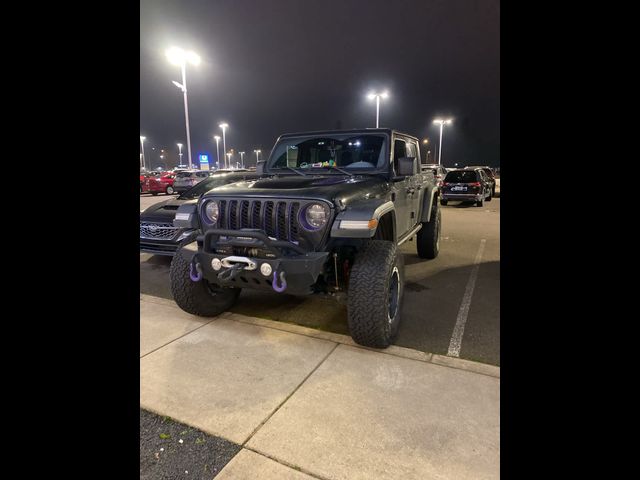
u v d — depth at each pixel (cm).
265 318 382
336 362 293
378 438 211
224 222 321
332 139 425
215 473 190
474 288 479
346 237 292
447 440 208
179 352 311
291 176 411
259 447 207
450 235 870
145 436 215
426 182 564
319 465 194
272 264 281
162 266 614
